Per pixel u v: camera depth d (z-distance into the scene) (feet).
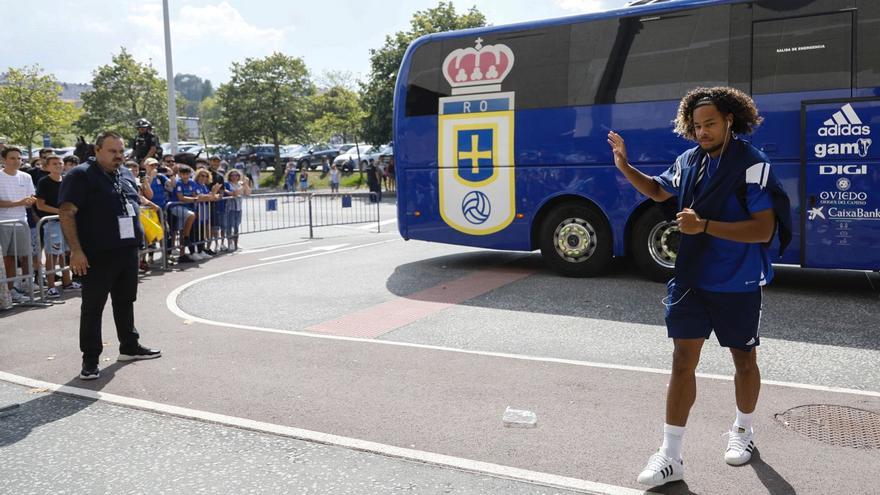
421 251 43.68
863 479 12.05
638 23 30.40
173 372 19.02
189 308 27.71
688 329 11.87
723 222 11.23
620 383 17.40
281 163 153.17
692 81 29.27
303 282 32.94
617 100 30.78
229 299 29.32
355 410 15.83
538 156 32.55
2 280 27.86
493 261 38.65
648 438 13.98
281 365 19.45
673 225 30.12
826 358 19.33
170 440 14.39
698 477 12.20
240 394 17.08
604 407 15.74
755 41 28.02
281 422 15.19
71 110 145.07
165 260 37.65
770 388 16.84
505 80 33.17
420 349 20.88
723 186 11.35
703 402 15.89
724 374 17.95
